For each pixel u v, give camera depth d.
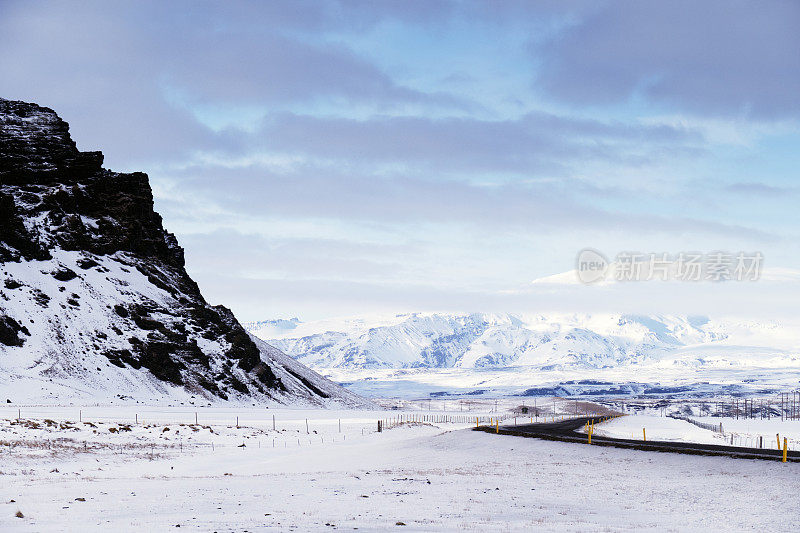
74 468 56.16
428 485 44.41
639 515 34.38
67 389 138.12
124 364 158.25
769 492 36.84
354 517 32.44
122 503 36.47
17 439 68.00
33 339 150.38
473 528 30.27
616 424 122.44
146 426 89.62
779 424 189.38
